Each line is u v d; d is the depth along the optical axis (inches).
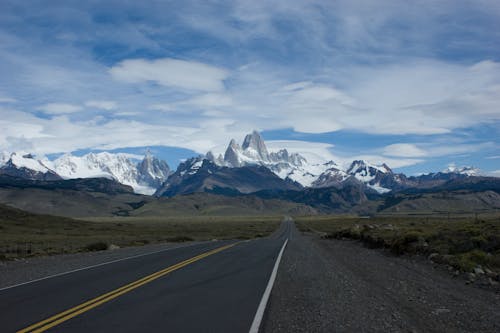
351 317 457.7
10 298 546.6
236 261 991.0
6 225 4060.0
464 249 943.7
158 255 1140.5
